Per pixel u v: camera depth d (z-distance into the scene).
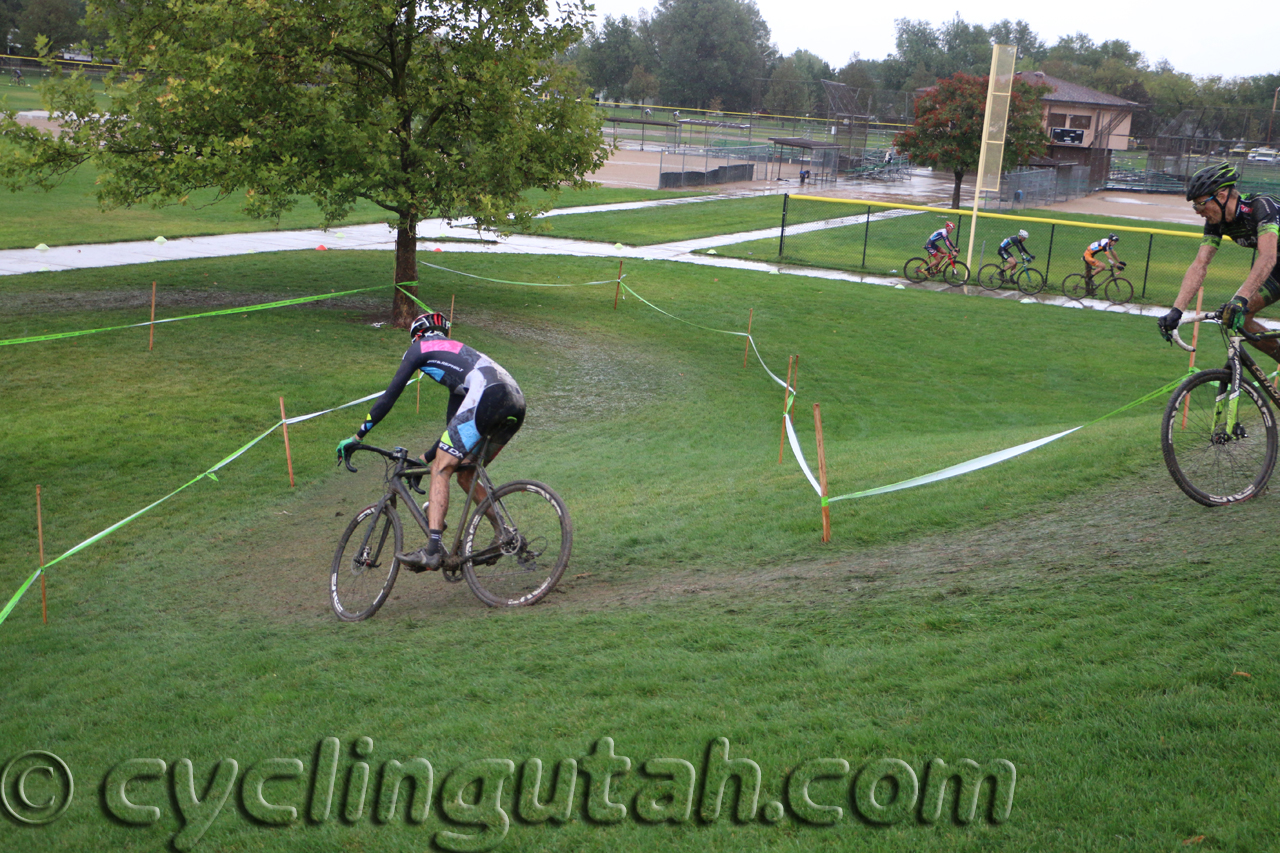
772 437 11.72
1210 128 71.44
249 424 11.59
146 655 5.51
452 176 17.27
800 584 5.24
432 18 17.52
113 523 8.53
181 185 16.47
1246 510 5.06
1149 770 2.85
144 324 14.68
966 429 12.78
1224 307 4.85
